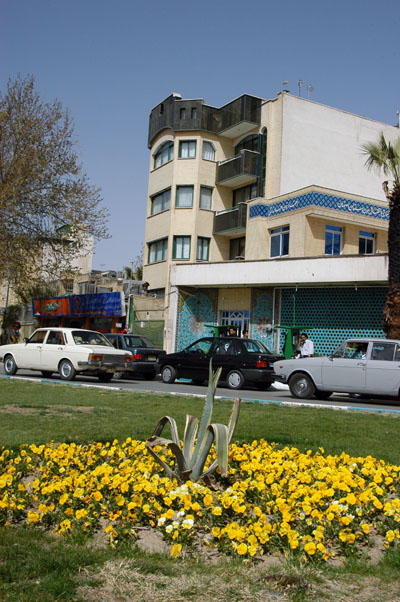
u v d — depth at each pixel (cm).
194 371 1959
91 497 438
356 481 477
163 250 3422
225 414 1054
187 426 546
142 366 2145
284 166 2998
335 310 2430
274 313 2617
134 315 3172
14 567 334
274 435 823
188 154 3375
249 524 392
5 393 1345
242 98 3200
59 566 338
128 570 339
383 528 417
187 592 314
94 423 895
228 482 533
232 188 3416
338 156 3169
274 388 2008
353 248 2766
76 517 410
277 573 339
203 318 2886
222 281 2706
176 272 2881
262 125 3139
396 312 1892
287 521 388
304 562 359
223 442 475
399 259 1902
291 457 590
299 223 2658
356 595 320
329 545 393
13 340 3669
